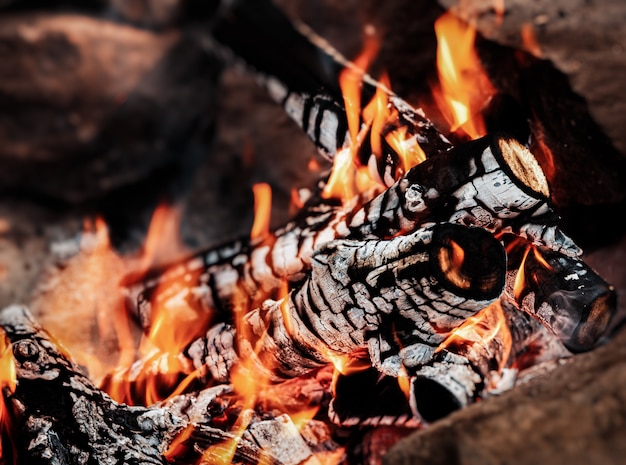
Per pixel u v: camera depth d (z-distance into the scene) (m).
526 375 1.41
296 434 1.34
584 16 1.68
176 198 2.22
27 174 2.23
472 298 1.18
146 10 2.35
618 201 1.48
